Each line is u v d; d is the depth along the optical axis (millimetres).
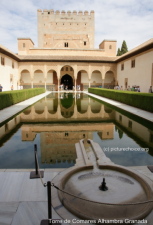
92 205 2088
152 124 6711
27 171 3080
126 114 8633
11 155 3941
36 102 13469
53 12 34750
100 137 5172
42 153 4023
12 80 23359
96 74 29625
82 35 35250
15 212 2133
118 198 2225
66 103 12953
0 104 9070
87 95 20547
